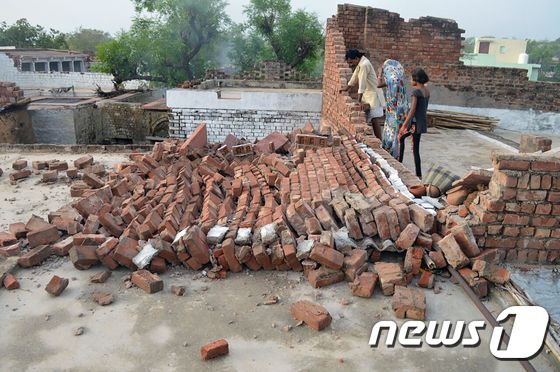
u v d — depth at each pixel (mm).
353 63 12289
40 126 18750
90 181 7672
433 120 11719
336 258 4297
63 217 5949
